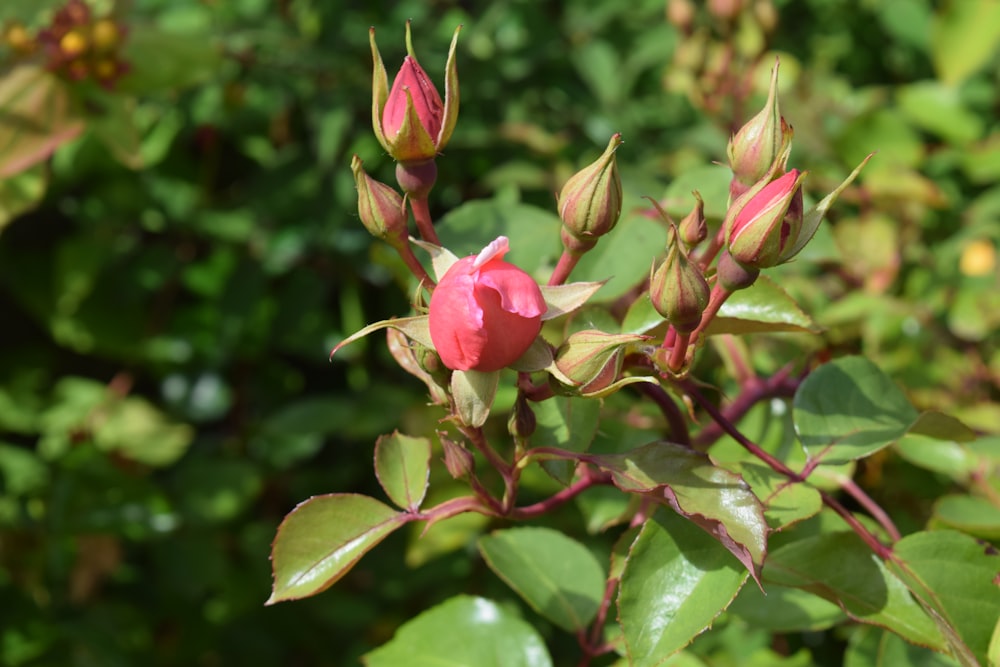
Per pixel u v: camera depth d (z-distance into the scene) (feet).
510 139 2.75
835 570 1.47
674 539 1.34
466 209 1.71
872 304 2.17
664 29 2.92
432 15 2.85
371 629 2.94
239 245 3.07
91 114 2.24
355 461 3.24
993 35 2.66
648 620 1.32
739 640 1.99
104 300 3.26
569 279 1.65
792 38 3.38
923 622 1.43
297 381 3.35
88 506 2.66
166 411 3.30
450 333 1.25
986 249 2.62
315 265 3.02
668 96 3.11
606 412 1.81
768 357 1.99
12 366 3.51
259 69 2.81
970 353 2.35
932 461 1.75
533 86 2.94
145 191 3.09
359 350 3.03
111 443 3.16
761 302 1.49
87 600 2.91
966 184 2.96
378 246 1.68
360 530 1.40
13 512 2.82
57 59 2.18
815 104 2.58
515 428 1.36
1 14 2.20
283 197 2.87
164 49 2.27
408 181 1.38
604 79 2.88
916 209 2.53
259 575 3.03
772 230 1.26
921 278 2.53
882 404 1.50
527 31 2.84
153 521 2.65
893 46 3.37
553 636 2.61
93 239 3.23
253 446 3.14
